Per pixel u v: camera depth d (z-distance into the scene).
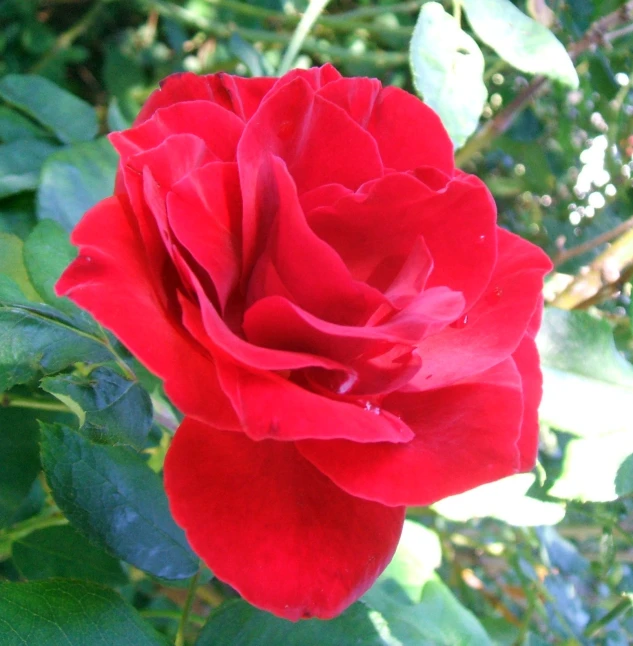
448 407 0.18
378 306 0.18
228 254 0.18
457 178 0.19
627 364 0.27
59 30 0.51
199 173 0.17
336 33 0.48
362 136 0.19
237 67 0.45
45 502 0.26
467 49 0.25
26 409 0.23
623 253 0.30
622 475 0.25
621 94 0.36
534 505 0.24
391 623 0.26
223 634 0.21
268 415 0.15
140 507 0.21
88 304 0.15
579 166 0.37
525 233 0.40
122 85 0.47
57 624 0.19
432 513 0.30
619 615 0.31
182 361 0.16
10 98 0.31
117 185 0.19
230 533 0.17
